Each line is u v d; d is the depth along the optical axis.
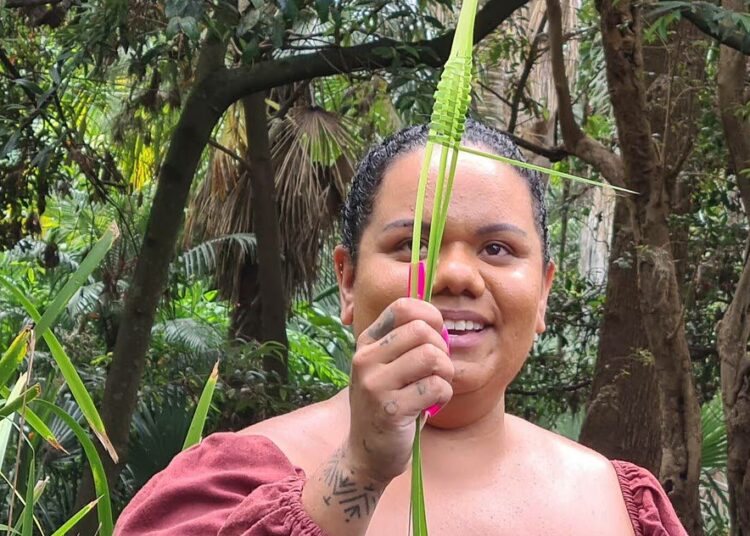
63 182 4.65
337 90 7.11
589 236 8.99
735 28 3.42
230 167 6.82
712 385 5.71
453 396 1.33
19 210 4.61
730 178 5.36
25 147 4.29
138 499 1.34
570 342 7.28
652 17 3.75
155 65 4.07
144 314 4.29
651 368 5.09
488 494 1.35
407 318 1.02
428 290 1.02
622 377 5.10
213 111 4.17
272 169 5.88
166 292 5.75
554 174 0.97
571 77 7.23
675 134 4.50
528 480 1.39
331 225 6.95
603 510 1.41
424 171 1.02
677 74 4.35
